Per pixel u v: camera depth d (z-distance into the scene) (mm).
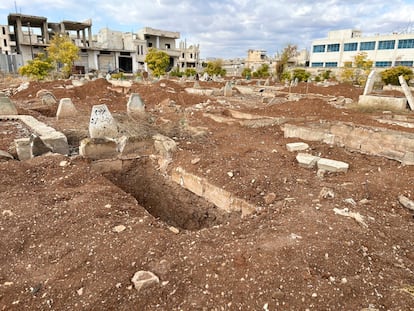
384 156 6758
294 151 7082
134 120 10641
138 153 7086
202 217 5336
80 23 41906
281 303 2375
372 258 3023
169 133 8828
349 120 9508
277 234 3355
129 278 2691
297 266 2742
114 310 2375
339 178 5531
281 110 12172
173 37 53062
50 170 5293
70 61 32156
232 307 2359
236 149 7133
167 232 3586
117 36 48562
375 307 2342
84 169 5355
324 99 15453
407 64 37531
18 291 2559
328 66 46188
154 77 32438
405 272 2846
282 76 32125
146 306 2408
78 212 3854
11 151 6586
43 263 2979
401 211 4375
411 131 7559
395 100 12484
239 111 11680
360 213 3996
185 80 29453
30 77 26609
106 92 18297
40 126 8273
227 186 5164
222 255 2990
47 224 3602
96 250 3094
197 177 5695
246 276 2652
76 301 2445
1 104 10031
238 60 68875
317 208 4066
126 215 3938
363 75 29531
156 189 6340
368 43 40719
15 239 3316
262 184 5062
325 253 2945
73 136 8523
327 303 2371
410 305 2367
